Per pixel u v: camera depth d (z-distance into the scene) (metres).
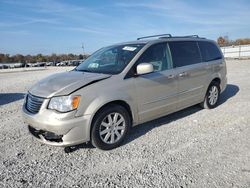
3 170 3.68
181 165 3.67
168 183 3.22
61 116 3.80
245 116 5.89
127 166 3.71
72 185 3.27
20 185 3.28
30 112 4.18
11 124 5.88
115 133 4.35
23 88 12.59
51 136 3.98
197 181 3.23
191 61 5.92
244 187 3.07
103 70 4.81
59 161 3.94
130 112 4.60
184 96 5.65
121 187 3.18
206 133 4.91
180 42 5.83
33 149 4.39
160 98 5.05
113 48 5.50
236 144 4.33
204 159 3.82
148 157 3.97
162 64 5.21
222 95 8.47
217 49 7.02
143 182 3.27
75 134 3.90
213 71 6.52
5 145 4.59
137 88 4.61
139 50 4.92
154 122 5.66
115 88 4.30
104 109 4.16
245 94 8.45
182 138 4.69
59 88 4.03
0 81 18.14
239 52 43.69
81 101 3.92
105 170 3.62
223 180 3.24
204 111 6.44
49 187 3.23
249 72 15.52
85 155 4.12
